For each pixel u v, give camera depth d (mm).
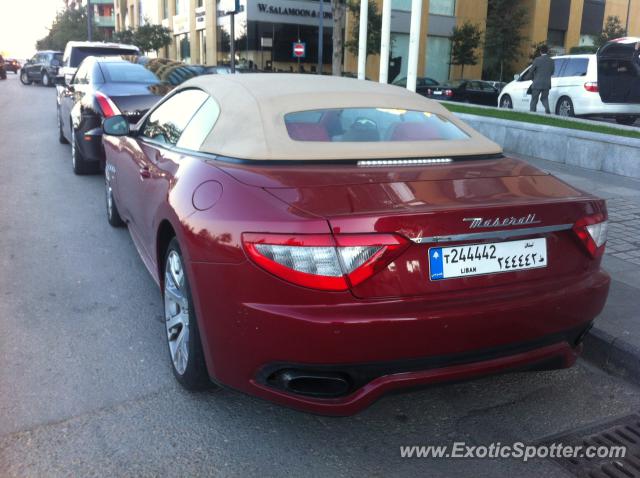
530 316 2545
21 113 15953
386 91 3811
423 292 2416
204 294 2570
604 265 4867
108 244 5480
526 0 40250
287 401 2459
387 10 13531
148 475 2498
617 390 3334
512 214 2521
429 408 3094
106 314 4031
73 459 2578
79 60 12789
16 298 4246
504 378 3420
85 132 7566
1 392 3070
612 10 45031
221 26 39625
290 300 2332
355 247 2297
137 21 60062
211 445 2709
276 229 2332
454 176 2850
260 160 2881
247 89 3459
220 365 2586
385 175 2766
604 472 2625
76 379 3217
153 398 3061
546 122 11117
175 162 3342
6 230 5859
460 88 25438
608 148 8648
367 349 2328
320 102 3404
